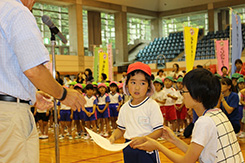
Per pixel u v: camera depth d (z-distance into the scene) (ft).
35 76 4.54
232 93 14.32
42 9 57.31
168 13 71.92
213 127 5.08
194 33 23.82
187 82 5.36
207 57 54.49
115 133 7.71
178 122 23.52
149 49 66.90
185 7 69.21
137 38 74.49
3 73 4.54
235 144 5.34
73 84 26.89
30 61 4.46
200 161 5.33
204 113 5.37
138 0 66.23
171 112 22.08
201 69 5.42
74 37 56.03
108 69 36.68
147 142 5.85
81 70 55.21
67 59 53.62
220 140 5.08
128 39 72.74
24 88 4.71
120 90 29.40
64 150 18.10
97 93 24.66
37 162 5.03
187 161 5.17
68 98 5.23
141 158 7.09
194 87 5.25
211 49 57.62
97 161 14.62
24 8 4.66
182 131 23.70
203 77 5.24
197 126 5.16
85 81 31.48
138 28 74.64
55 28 8.01
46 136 23.86
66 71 53.21
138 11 68.44
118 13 64.64
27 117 4.86
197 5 67.56
